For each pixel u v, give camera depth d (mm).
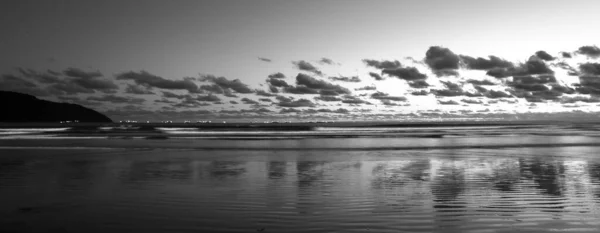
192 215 10828
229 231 9438
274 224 9945
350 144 38688
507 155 26844
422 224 9828
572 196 12914
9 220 10477
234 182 16094
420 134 62844
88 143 40375
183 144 39156
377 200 12516
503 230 9312
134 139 47750
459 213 10828
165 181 16391
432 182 15852
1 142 41688
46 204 12211
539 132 70188
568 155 26609
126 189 14578
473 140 44156
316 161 23656
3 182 16156
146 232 9438
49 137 52344
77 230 9633
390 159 24641
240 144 39156
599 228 9391
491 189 14227
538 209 11180
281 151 30922
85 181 16391
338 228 9555
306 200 12594
